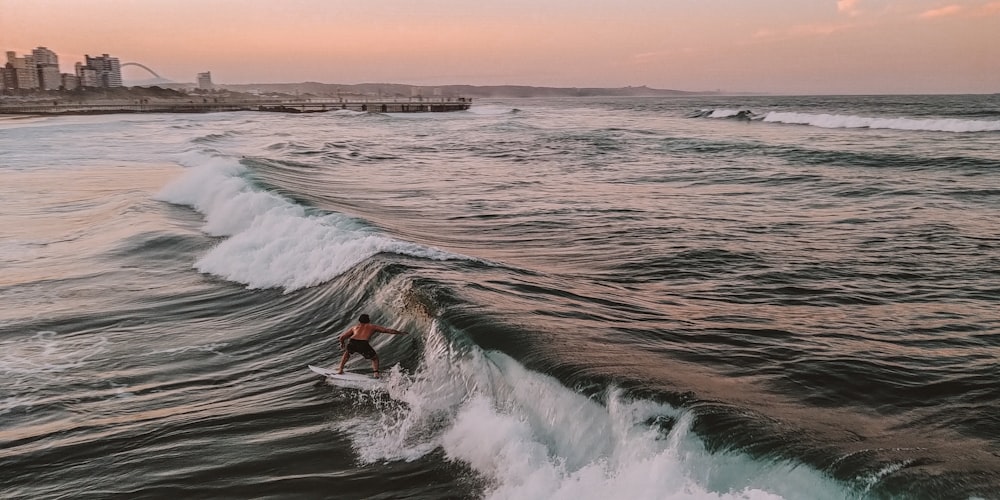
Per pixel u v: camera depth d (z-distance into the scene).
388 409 6.29
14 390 6.97
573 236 14.08
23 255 12.96
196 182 19.30
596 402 5.26
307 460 5.44
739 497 4.18
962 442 5.03
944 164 24.75
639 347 6.84
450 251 12.33
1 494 5.08
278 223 13.24
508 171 27.09
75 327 9.02
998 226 14.17
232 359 7.94
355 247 11.03
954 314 8.53
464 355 6.49
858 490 4.27
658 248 12.71
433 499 4.82
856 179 21.97
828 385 6.14
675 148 35.97
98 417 6.36
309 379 7.20
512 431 5.30
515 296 8.58
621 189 21.39
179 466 5.40
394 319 8.12
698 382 5.78
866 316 8.45
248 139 44.03
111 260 12.50
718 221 15.49
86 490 5.11
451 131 56.62
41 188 21.19
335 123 71.56
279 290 10.42
